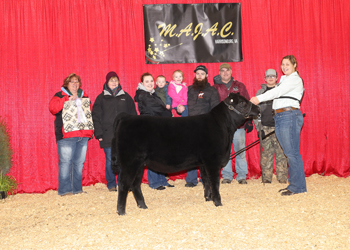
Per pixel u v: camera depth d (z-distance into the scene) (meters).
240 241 2.81
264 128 5.48
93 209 4.16
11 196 5.28
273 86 5.49
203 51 5.91
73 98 4.96
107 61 5.77
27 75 5.57
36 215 4.01
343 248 2.65
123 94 5.26
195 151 3.81
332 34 5.96
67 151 5.03
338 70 5.95
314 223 3.23
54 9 5.65
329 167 5.95
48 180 5.62
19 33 5.56
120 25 5.78
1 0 5.54
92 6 5.72
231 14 5.92
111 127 5.14
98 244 2.83
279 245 2.71
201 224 3.26
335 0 5.95
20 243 2.96
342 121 5.96
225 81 5.52
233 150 5.71
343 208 3.73
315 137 5.98
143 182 5.82
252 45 5.95
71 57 5.70
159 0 5.87
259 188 5.05
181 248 2.68
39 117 5.59
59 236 3.10
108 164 5.25
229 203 4.09
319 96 5.96
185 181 5.91
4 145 5.09
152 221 3.42
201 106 5.18
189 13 5.87
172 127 3.77
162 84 5.36
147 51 5.83
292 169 4.50
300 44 5.97
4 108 5.56
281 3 5.96
